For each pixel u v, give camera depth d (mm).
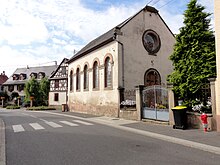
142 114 15039
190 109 11750
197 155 6660
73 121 15859
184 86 11898
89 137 9398
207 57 11641
